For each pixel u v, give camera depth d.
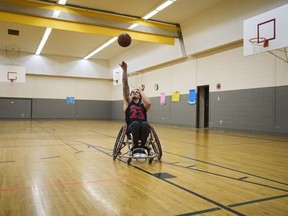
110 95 23.17
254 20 8.03
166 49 14.88
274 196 2.78
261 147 6.51
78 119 21.92
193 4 11.04
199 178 3.50
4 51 19.09
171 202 2.58
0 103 19.50
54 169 3.93
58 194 2.79
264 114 9.85
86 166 4.15
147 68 17.44
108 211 2.34
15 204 2.49
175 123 15.02
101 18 11.66
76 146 6.38
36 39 16.17
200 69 13.12
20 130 10.76
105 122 18.44
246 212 2.34
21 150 5.70
